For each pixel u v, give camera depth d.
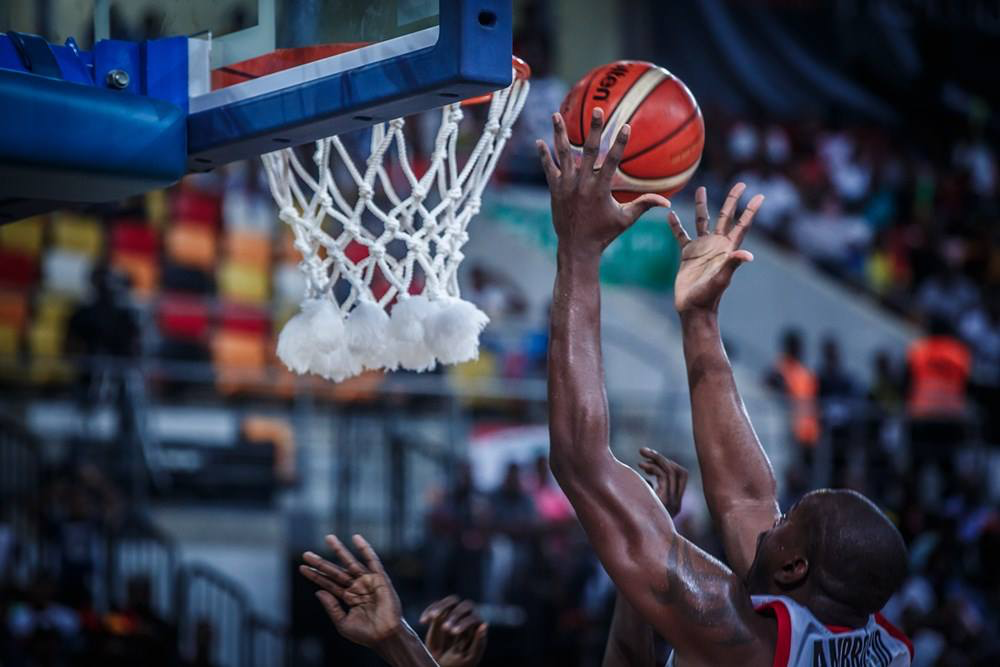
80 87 4.14
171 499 16.72
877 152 27.53
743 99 27.45
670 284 20.39
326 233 4.78
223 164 4.66
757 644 3.63
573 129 4.69
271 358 19.17
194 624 15.67
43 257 19.20
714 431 4.46
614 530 3.66
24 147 3.96
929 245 24.73
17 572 14.25
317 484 18.00
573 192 3.73
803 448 18.42
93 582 14.52
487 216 20.91
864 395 19.53
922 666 15.20
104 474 15.59
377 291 5.07
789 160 25.94
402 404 17.78
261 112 4.31
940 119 28.80
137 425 15.99
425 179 4.73
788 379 19.67
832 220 24.44
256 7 4.37
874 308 23.50
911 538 17.53
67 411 17.66
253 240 20.64
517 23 23.86
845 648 3.74
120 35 4.64
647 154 4.62
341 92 4.14
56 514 14.63
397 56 4.02
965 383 20.58
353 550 16.03
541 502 16.69
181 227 20.31
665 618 3.62
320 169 4.74
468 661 4.94
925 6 29.08
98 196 4.47
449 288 4.76
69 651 13.30
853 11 28.56
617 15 27.00
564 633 14.63
